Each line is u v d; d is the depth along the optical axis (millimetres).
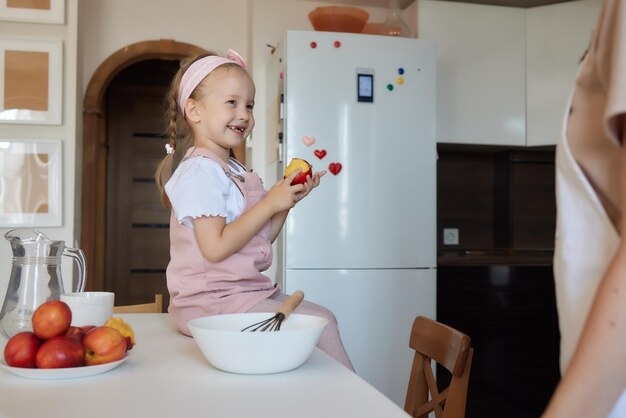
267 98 3238
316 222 2605
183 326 1146
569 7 3215
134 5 3551
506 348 2928
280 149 2688
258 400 693
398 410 654
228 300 1142
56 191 3137
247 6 3621
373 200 2658
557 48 3227
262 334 791
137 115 4953
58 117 3148
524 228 3510
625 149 529
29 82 3139
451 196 3592
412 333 1248
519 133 3242
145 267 4918
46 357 779
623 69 525
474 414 2877
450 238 3576
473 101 3193
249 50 3459
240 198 1254
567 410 502
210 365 872
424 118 2730
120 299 4863
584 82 635
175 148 1387
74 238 3193
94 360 822
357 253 2631
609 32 578
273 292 1209
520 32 3258
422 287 2691
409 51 2729
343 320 2607
